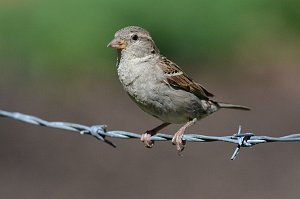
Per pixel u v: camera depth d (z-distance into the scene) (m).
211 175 12.78
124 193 12.31
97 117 15.11
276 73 17.11
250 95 16.17
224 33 18.25
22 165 13.14
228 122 14.70
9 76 16.66
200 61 17.64
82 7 18.39
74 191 12.37
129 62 8.93
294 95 16.08
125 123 14.83
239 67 17.39
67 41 17.64
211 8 18.52
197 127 14.42
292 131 14.38
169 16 18.27
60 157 13.41
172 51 17.84
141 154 13.54
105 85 16.48
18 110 15.23
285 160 13.17
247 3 18.84
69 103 15.71
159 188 12.44
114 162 13.27
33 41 17.77
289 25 18.69
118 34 8.97
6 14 18.50
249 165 13.05
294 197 12.06
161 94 8.93
